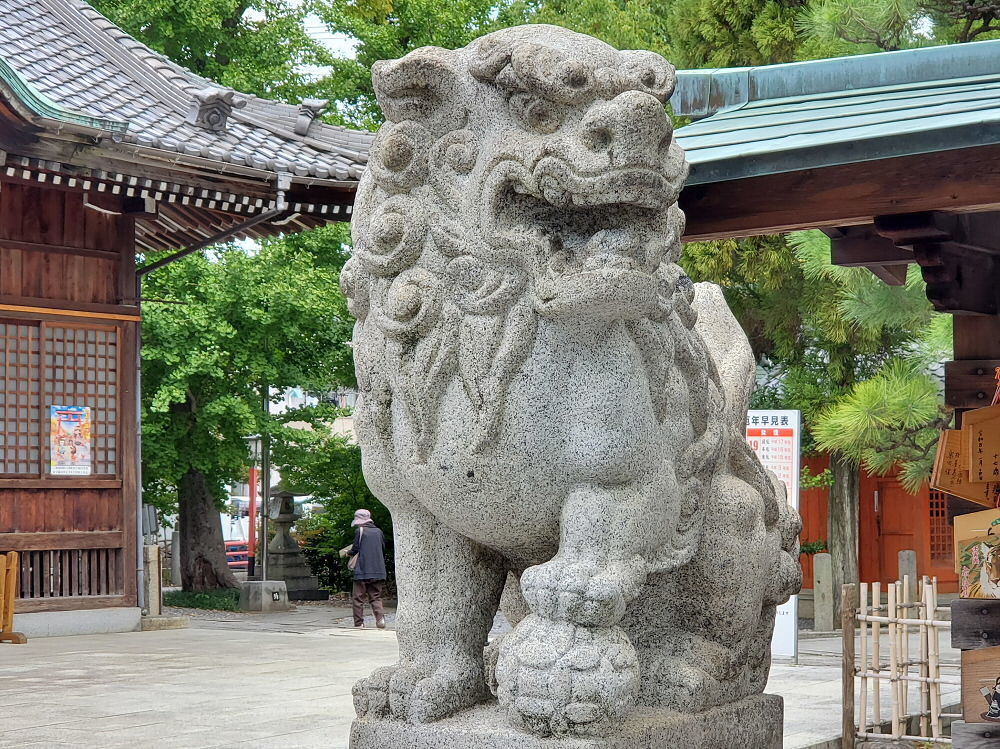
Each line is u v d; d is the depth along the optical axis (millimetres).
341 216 11695
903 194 4680
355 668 8516
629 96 2850
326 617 15156
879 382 9328
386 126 3236
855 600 5750
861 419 8992
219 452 16375
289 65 17594
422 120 3172
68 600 11352
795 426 9086
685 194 5141
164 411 14391
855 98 5652
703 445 3479
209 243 11906
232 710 6484
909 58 5781
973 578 4320
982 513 4328
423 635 3383
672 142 3184
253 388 16672
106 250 11664
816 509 17234
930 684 5770
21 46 11633
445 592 3398
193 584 18266
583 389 3084
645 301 2971
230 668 8516
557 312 2965
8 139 9750
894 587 5887
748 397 4117
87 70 11719
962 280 6164
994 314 6391
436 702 3258
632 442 3102
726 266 12922
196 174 10758
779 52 13234
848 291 9719
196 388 16016
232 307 15156
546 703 2990
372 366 3328
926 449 9477
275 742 5449
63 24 12500
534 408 3082
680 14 14062
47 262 11289
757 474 3893
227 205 11172
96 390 11617
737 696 3777
